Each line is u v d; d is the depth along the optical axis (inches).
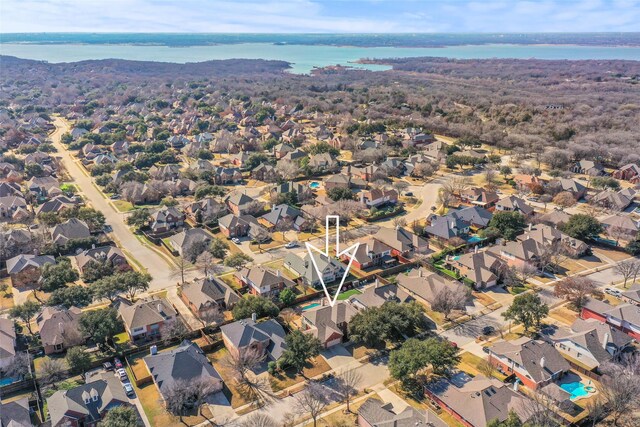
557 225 5413.4
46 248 4881.9
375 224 5866.1
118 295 4094.5
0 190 6471.5
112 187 7032.5
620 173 7637.8
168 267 4800.7
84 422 2787.9
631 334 3627.0
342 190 6378.0
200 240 5009.8
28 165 7514.8
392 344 3563.0
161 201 6540.4
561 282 4163.4
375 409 2775.6
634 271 4525.1
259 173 7706.7
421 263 4795.8
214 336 3639.3
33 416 2866.6
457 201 6633.9
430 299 4060.0
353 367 3324.3
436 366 3139.8
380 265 4825.3
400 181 7539.4
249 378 3208.7
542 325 3767.2
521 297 3681.1
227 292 4072.3
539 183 6968.5
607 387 3011.8
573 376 3208.7
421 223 5861.2
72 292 3865.7
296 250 5157.5
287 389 3105.3
